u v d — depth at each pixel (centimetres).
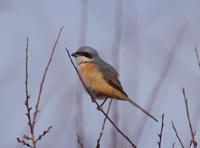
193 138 682
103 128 747
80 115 804
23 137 699
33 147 669
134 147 705
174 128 693
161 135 704
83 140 774
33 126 674
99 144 741
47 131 722
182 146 680
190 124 693
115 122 807
